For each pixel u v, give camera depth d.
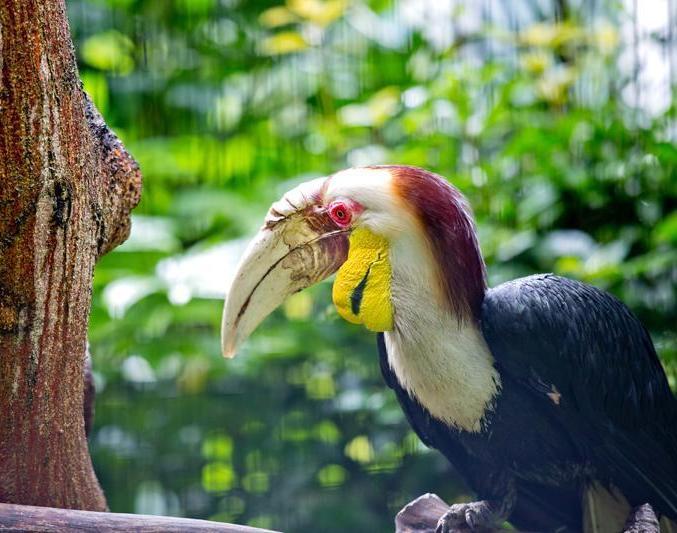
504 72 8.16
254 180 8.45
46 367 3.33
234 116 9.17
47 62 3.07
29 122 3.06
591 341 3.78
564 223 7.14
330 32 9.05
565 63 8.23
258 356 7.25
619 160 7.11
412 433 6.80
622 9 7.68
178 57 9.61
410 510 4.01
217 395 7.52
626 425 3.85
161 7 9.63
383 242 3.74
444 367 3.75
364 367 7.25
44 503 3.44
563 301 3.81
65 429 3.45
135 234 7.24
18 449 3.36
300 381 7.43
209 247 7.44
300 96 9.01
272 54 9.30
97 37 9.38
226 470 7.13
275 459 7.08
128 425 7.44
